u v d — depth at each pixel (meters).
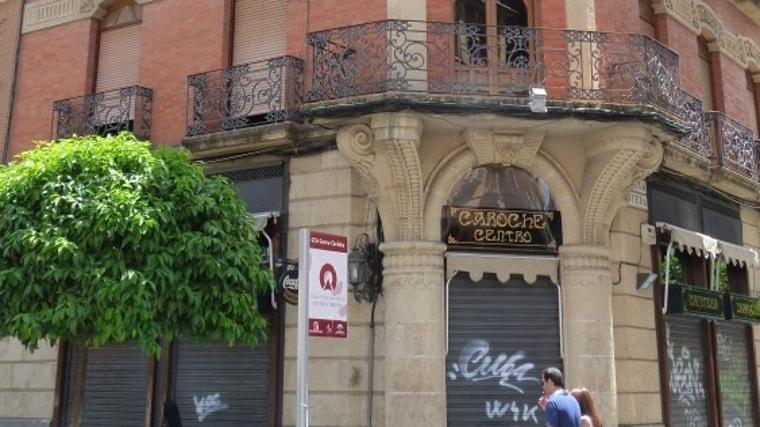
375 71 10.66
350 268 10.84
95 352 12.87
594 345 10.67
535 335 10.85
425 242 10.50
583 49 11.25
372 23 10.59
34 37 15.25
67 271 7.94
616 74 11.16
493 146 10.80
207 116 12.40
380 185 10.69
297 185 11.69
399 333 10.36
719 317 12.73
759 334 14.68
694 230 13.48
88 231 8.11
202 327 8.31
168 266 8.17
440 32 10.65
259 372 11.45
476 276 10.80
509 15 11.96
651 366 11.79
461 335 10.73
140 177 8.54
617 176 10.87
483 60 11.08
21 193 8.55
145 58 13.75
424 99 10.07
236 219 9.12
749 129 15.20
